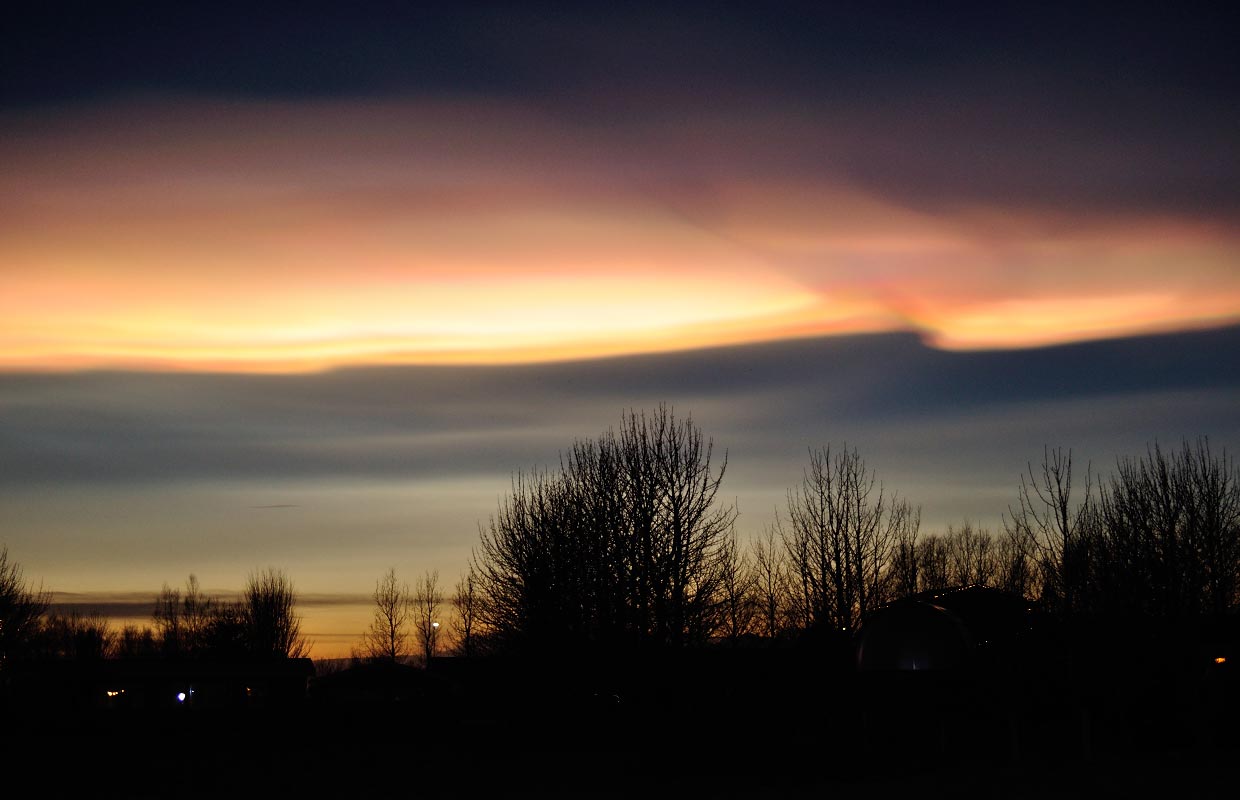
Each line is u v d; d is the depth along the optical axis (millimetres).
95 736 61500
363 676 86688
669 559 45031
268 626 108312
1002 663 40469
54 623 110062
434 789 33281
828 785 30562
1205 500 42438
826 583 54156
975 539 74500
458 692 74625
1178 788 26578
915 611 42875
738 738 41719
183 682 84562
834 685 40281
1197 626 39562
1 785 37312
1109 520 42188
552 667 46938
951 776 30656
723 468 47375
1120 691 38062
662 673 44250
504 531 51188
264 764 43812
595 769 37219
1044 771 30531
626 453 47312
